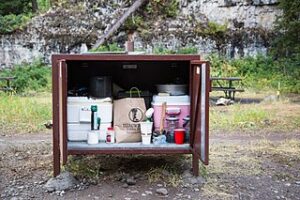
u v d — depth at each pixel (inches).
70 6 751.1
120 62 201.2
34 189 156.4
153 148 167.6
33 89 615.2
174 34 735.1
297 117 340.8
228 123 311.7
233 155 211.3
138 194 151.9
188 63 193.3
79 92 186.9
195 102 162.7
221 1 756.6
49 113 344.2
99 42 723.4
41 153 213.0
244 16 754.2
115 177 169.2
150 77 203.5
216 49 737.6
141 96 191.8
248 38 737.0
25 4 883.4
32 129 286.7
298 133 279.6
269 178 173.8
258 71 692.1
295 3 640.4
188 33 737.0
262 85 629.0
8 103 400.2
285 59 690.8
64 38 722.8
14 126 296.5
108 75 201.3
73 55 159.9
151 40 733.3
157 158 196.4
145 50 731.4
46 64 715.4
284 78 647.8
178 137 174.7
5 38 709.9
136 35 734.5
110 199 147.0
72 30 729.6
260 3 747.4
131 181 162.4
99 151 165.3
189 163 186.7
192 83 168.7
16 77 601.6
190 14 761.6
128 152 166.7
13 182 164.4
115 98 191.0
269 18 749.9
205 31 736.3
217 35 737.6
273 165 193.5
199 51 736.3
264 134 275.7
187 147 169.6
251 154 214.2
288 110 384.8
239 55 739.4
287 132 283.3
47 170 179.5
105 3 753.0
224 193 154.6
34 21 729.0
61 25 730.2
